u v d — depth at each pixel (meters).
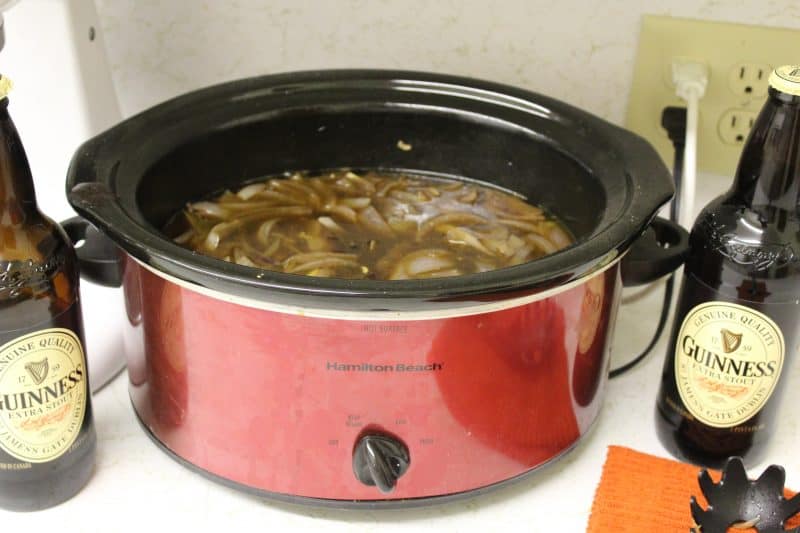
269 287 0.67
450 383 0.74
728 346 0.82
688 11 1.09
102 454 0.89
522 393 0.78
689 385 0.86
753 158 0.78
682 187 1.11
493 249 0.95
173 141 0.92
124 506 0.83
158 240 0.72
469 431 0.77
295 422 0.76
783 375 0.84
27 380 0.77
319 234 0.97
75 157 0.82
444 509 0.85
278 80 1.01
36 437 0.79
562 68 1.16
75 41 0.97
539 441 0.82
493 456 0.80
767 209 0.78
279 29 1.17
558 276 0.70
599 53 1.14
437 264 0.92
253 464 0.79
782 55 1.09
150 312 0.77
